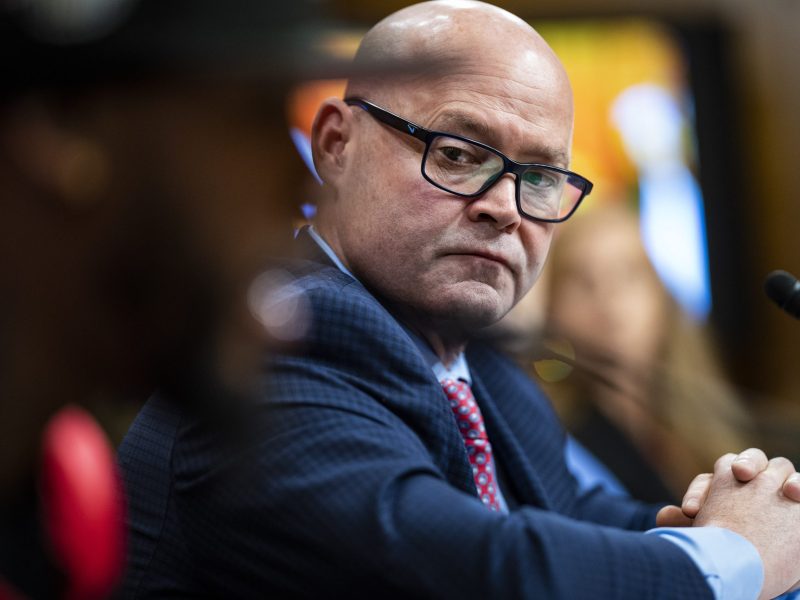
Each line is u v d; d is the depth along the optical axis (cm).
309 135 320
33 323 168
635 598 252
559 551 250
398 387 289
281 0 181
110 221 167
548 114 314
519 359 395
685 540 277
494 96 306
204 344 178
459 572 246
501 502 331
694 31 1141
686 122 1141
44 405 172
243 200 174
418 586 247
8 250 165
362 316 292
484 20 317
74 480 201
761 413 880
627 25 1119
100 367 173
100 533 206
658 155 1127
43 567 195
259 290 186
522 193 312
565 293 700
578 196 325
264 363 251
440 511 254
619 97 1118
